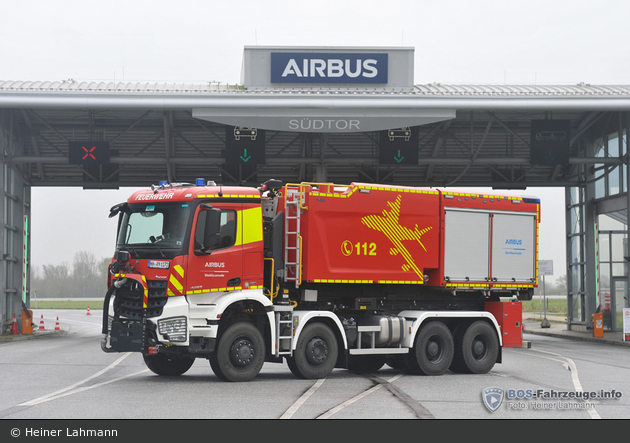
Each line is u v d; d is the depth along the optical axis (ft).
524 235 54.95
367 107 86.84
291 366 46.06
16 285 101.65
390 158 97.35
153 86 92.89
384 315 49.26
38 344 81.00
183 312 41.09
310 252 45.57
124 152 107.65
